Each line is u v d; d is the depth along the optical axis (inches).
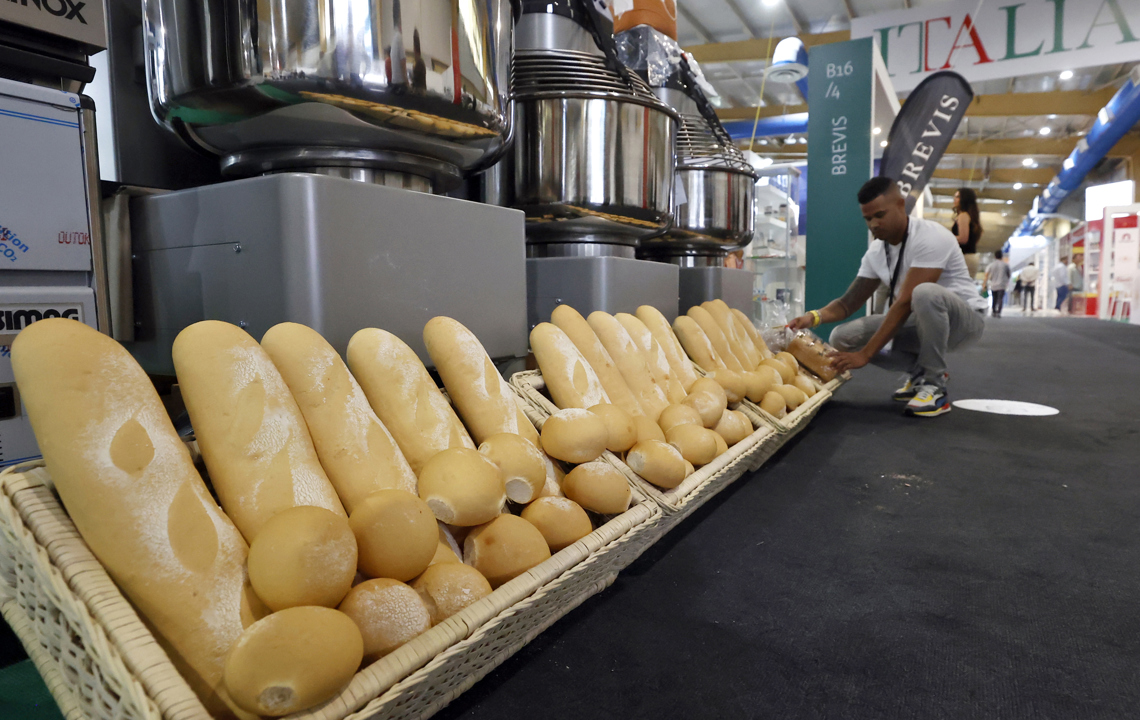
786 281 194.7
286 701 18.0
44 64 34.9
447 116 39.1
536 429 40.6
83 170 35.2
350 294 35.3
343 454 28.3
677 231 94.0
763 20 320.5
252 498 24.4
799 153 505.0
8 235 32.4
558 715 28.2
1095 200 477.7
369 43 34.8
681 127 95.2
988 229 1094.4
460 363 37.3
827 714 28.4
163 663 17.9
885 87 211.5
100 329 36.3
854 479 64.6
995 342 243.4
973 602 38.8
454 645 22.8
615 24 84.8
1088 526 51.9
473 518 27.5
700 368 62.6
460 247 42.7
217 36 34.3
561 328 49.0
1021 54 276.2
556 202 61.0
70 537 20.6
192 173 49.7
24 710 27.3
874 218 102.3
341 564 21.3
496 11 41.9
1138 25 260.5
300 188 32.8
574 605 36.1
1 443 32.6
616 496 35.2
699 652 33.2
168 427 23.5
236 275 35.4
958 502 57.7
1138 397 116.6
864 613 37.4
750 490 60.8
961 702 29.2
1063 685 30.6
